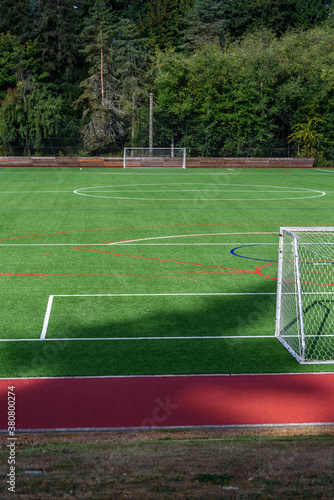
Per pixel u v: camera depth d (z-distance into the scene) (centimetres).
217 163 4731
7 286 1142
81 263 1345
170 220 1988
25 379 708
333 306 1044
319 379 727
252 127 5203
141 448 518
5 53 6050
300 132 5153
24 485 427
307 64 5462
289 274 1263
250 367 759
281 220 2025
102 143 5062
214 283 1184
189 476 443
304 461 477
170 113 5078
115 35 6588
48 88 6438
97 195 2659
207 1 6688
